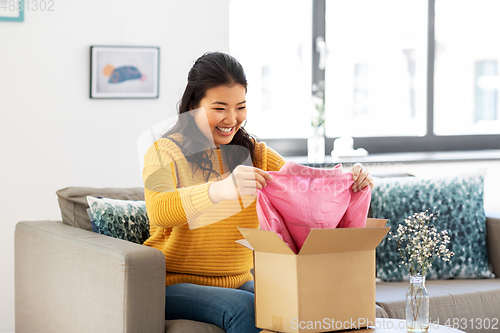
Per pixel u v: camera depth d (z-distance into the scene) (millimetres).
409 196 2318
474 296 2020
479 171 2434
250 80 3258
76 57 2646
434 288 2094
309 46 3338
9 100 2547
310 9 3322
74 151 2664
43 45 2588
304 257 1281
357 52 3453
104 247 1534
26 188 2590
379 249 2268
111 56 2695
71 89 2646
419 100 3570
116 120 2730
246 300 1487
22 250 1930
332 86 3426
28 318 1883
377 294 2027
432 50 3512
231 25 3195
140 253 1474
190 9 2836
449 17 3639
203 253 1664
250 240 1337
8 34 2529
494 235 2342
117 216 1850
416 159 3033
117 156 2740
